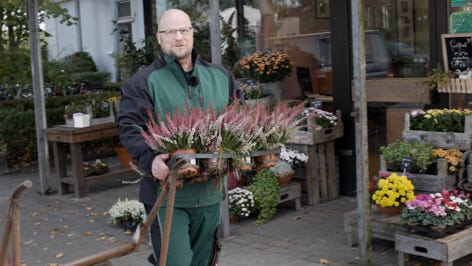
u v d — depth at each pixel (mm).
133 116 3072
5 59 9273
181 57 3158
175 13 3148
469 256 4730
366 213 4617
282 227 5762
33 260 5254
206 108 3186
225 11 7633
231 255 5055
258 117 2986
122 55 9797
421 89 5824
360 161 4602
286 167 6152
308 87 6891
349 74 6438
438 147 5082
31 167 9523
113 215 6035
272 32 7191
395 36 6160
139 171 3166
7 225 2010
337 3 6430
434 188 4855
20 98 10438
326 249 5090
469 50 5430
